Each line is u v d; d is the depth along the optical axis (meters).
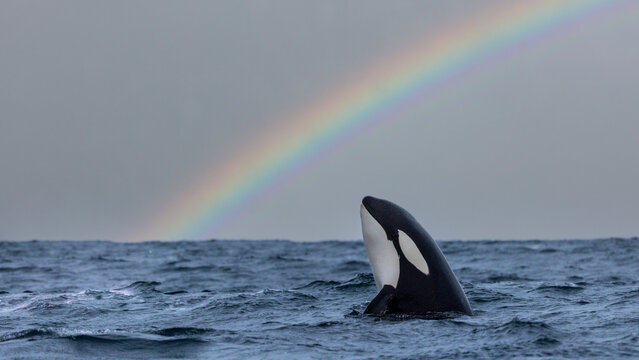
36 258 145.75
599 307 51.28
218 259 135.12
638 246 161.62
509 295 58.72
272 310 52.78
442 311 43.88
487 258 131.00
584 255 135.38
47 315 53.50
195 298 62.12
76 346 38.25
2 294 72.81
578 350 36.62
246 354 36.78
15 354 36.53
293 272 102.56
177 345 38.88
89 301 61.28
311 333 41.34
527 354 35.91
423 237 45.62
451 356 35.75
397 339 39.28
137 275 103.06
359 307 53.50
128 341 39.38
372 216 46.44
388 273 45.41
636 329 41.56
